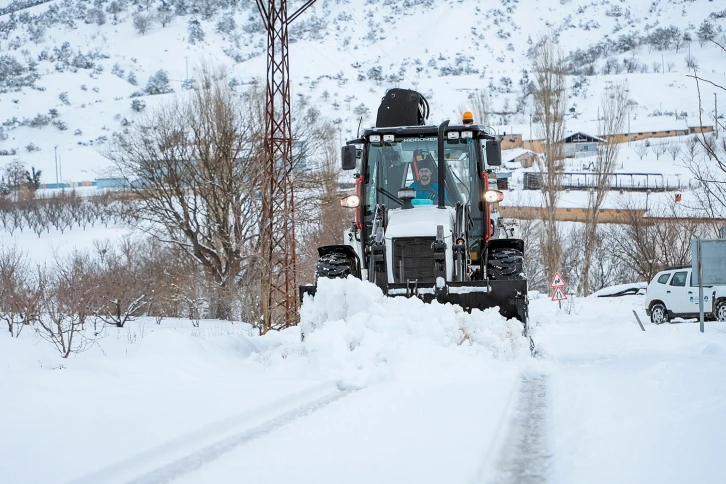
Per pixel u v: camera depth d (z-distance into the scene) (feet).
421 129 34.30
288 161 69.10
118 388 20.92
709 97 524.52
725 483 12.34
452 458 14.26
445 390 22.56
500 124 391.45
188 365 26.14
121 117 599.16
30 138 569.23
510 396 21.40
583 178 225.15
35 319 58.23
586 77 624.18
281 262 68.44
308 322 29.63
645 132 371.35
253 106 115.24
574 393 21.99
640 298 104.27
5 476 12.70
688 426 16.42
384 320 27.40
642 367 26.76
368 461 14.08
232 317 99.19
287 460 14.26
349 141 34.94
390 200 34.55
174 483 12.84
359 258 34.50
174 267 108.58
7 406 17.51
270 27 67.00
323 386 23.15
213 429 16.93
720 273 46.42
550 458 15.01
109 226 205.67
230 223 109.29
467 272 33.04
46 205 217.77
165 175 109.40
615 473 13.25
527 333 31.17
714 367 24.72
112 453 14.39
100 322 80.28
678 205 127.65
